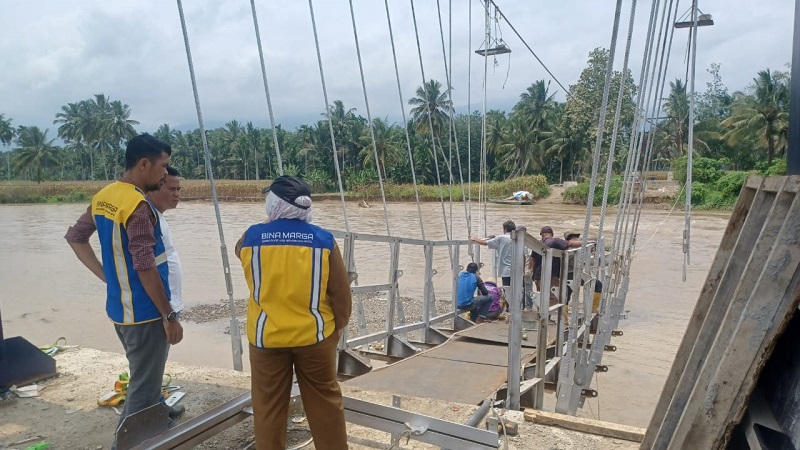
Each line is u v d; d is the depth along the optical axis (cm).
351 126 7006
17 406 373
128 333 289
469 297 736
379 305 1056
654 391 675
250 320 254
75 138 8894
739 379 196
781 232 188
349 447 318
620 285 823
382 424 299
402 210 4253
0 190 5681
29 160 7656
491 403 371
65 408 371
